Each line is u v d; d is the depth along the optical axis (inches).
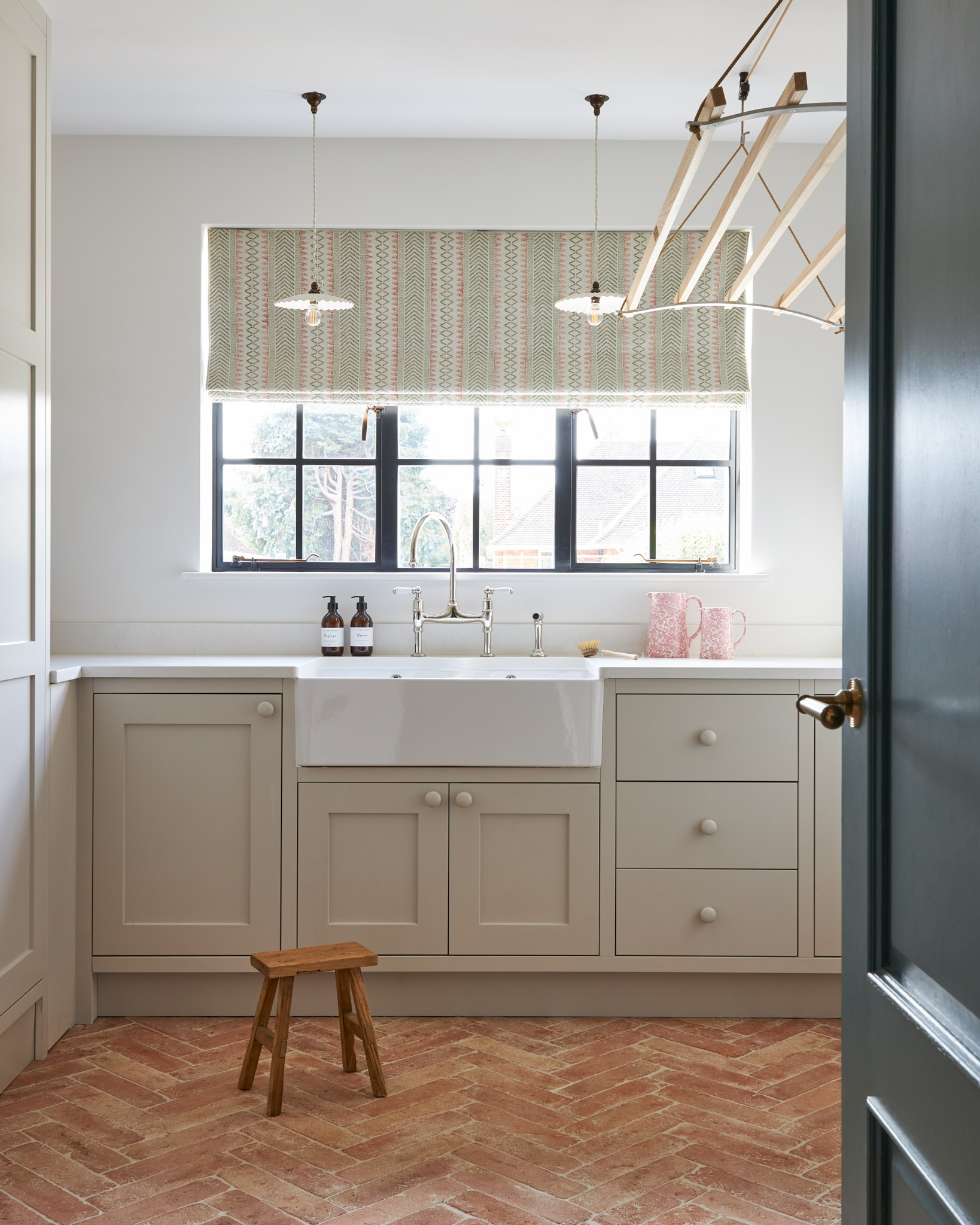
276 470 137.6
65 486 131.3
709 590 134.1
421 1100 88.7
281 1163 78.1
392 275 134.3
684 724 108.8
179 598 132.0
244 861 108.0
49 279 99.2
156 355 131.6
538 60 111.7
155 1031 105.3
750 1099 89.6
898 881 37.8
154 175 131.4
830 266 133.6
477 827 108.0
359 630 129.0
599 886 108.5
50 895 100.3
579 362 134.7
